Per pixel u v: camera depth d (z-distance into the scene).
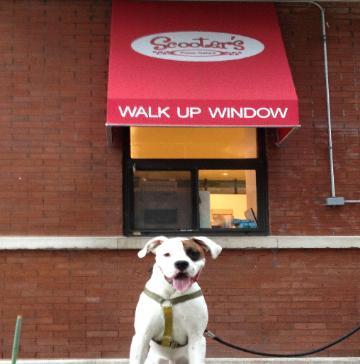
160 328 2.68
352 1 4.66
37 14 4.48
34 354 4.14
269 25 4.43
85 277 4.23
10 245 4.19
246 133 4.52
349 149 4.50
